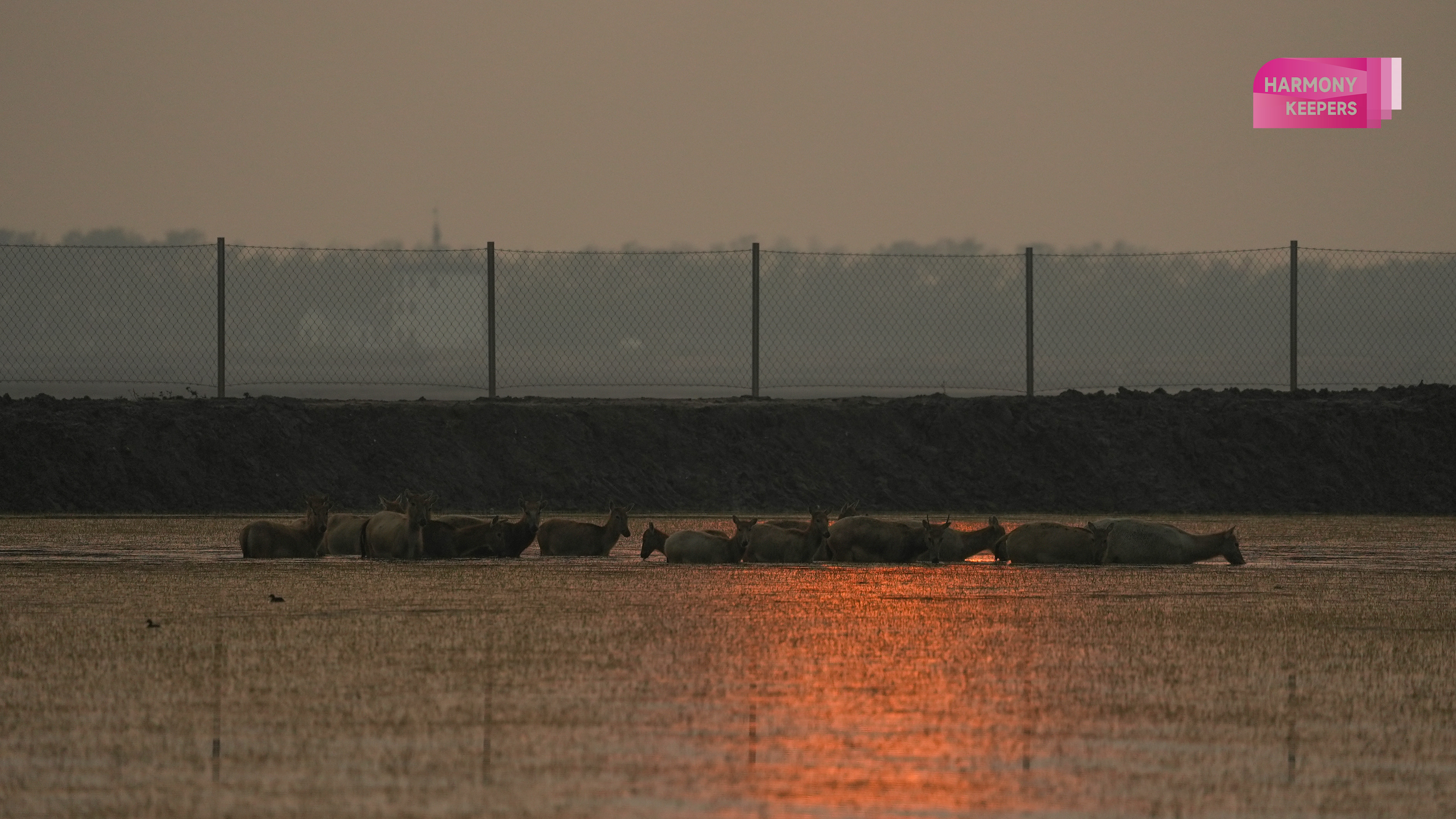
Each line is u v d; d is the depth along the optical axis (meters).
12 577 120.94
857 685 69.19
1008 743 57.75
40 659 75.44
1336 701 66.19
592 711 63.12
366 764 54.06
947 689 68.25
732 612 96.56
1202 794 50.94
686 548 138.12
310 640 82.12
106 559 142.62
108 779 52.19
